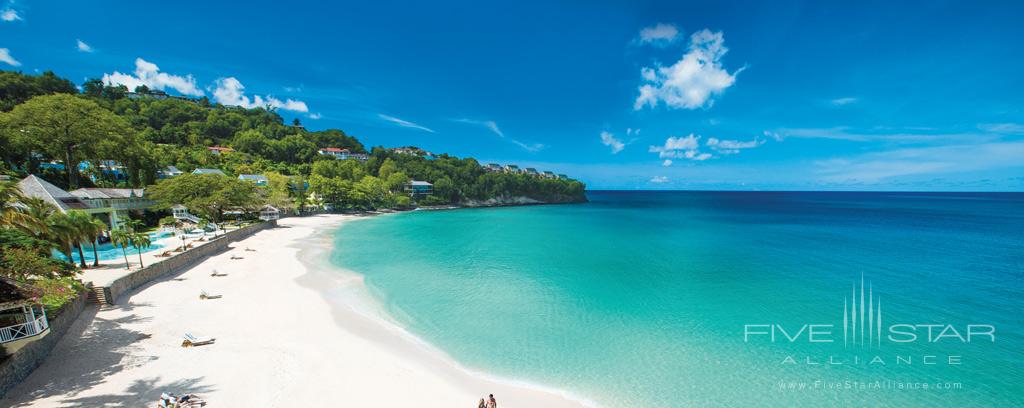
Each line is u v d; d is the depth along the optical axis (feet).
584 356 71.36
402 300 99.71
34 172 203.10
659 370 67.05
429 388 59.31
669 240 207.72
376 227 264.52
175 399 50.24
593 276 126.72
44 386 53.78
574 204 628.69
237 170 383.24
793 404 57.77
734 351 73.97
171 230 170.30
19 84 351.46
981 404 57.77
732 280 122.62
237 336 72.54
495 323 85.81
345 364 64.49
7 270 64.08
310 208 336.29
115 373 57.82
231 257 142.82
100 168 240.12
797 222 307.78
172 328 74.43
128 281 94.94
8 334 51.70
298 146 522.88
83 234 103.24
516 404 56.59
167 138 451.94
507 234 231.91
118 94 574.56
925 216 364.38
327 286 109.19
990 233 234.17
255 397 53.47
